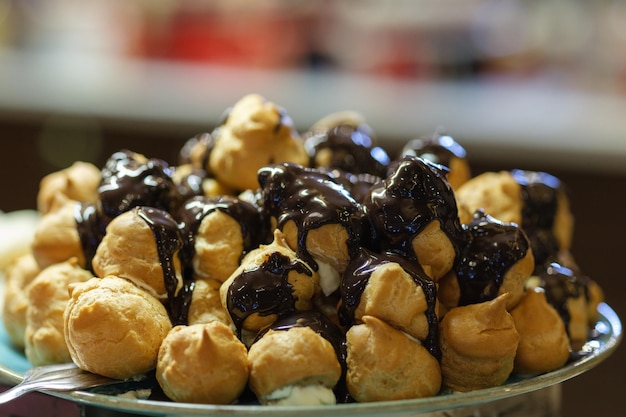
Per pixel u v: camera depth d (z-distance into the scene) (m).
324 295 0.49
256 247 0.51
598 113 1.24
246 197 0.54
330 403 0.45
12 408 0.49
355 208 0.48
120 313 0.46
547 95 1.32
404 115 1.20
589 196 1.13
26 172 1.26
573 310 0.55
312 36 1.39
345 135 0.59
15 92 1.27
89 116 1.22
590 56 1.34
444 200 0.48
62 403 0.47
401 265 0.47
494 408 0.48
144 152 1.23
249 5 1.39
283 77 1.35
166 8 1.40
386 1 1.38
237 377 0.45
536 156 1.12
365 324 0.46
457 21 1.35
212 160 0.57
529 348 0.50
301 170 0.50
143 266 0.48
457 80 1.36
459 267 0.49
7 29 1.43
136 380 0.47
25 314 0.55
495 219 0.52
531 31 1.35
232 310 0.47
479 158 1.14
